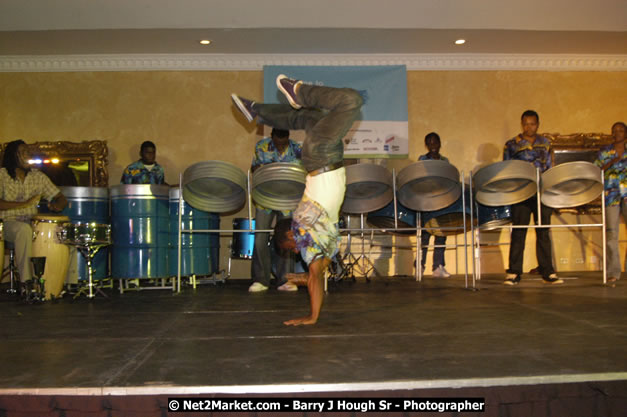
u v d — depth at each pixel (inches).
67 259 177.6
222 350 92.9
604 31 231.5
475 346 93.8
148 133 258.4
